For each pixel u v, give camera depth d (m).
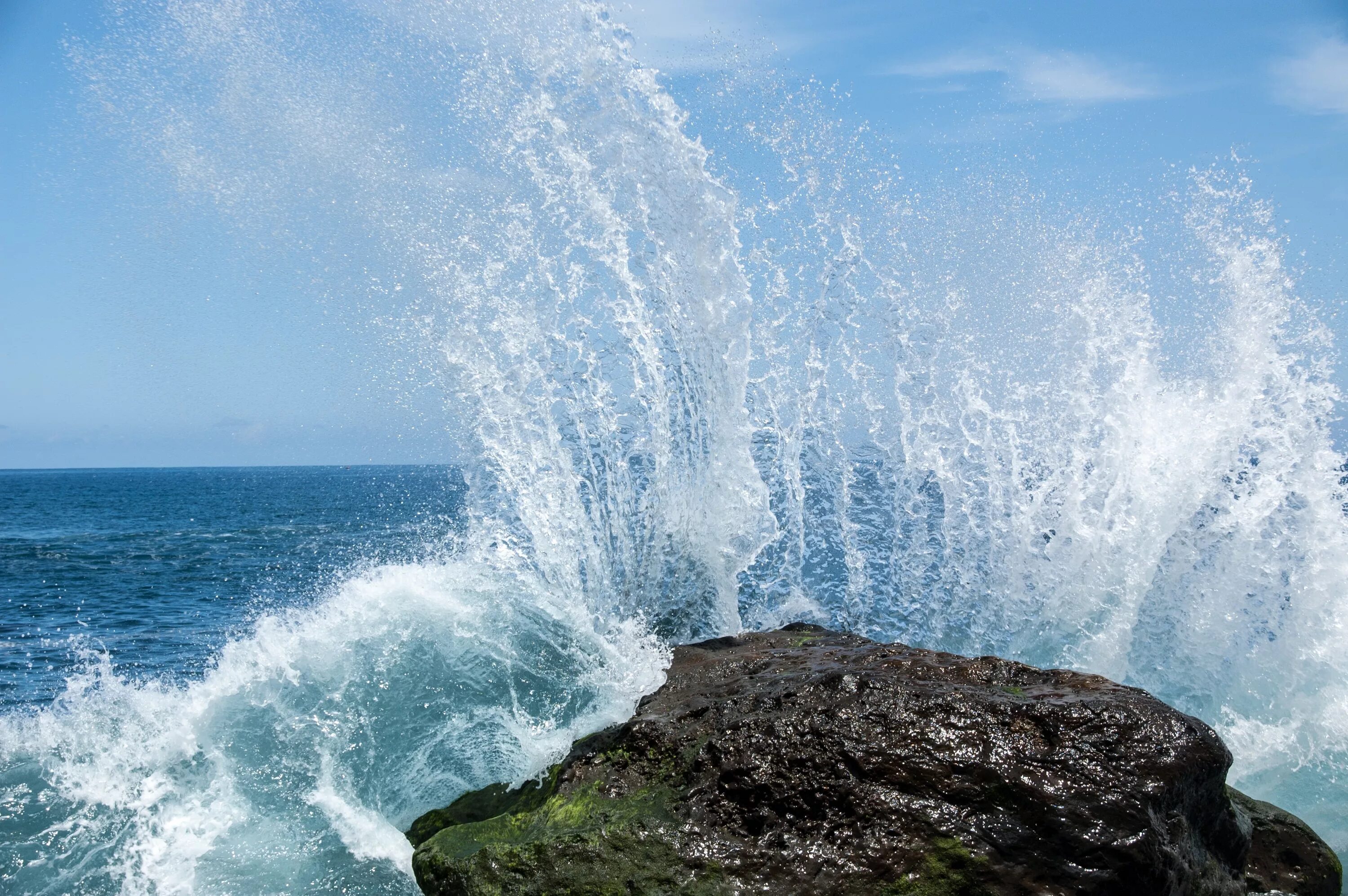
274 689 5.41
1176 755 3.65
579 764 4.34
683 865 3.68
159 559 21.97
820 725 3.92
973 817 3.60
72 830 4.67
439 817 4.70
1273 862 4.33
